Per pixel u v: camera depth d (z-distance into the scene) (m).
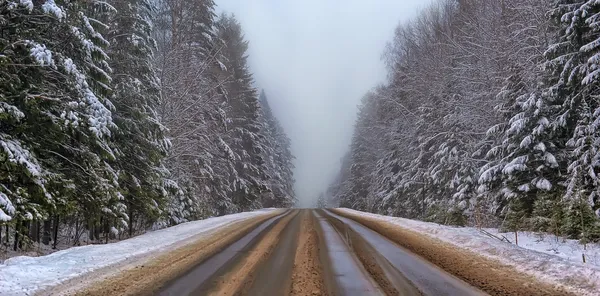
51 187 9.62
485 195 17.02
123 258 7.71
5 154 8.20
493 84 19.73
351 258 8.10
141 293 5.41
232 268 7.10
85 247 8.75
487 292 5.45
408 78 30.97
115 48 14.67
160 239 10.74
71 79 9.90
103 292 5.40
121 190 12.69
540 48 16.48
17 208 8.41
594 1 11.73
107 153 11.39
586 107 12.11
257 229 13.96
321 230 13.66
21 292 5.06
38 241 12.27
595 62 11.62
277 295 5.36
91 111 10.34
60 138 9.98
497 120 19.48
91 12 11.99
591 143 11.48
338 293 5.45
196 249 9.20
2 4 8.77
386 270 6.91
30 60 9.25
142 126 14.28
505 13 19.47
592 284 5.36
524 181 14.70
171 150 19.50
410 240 10.80
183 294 5.40
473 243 9.33
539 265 6.63
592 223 10.52
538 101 14.22
